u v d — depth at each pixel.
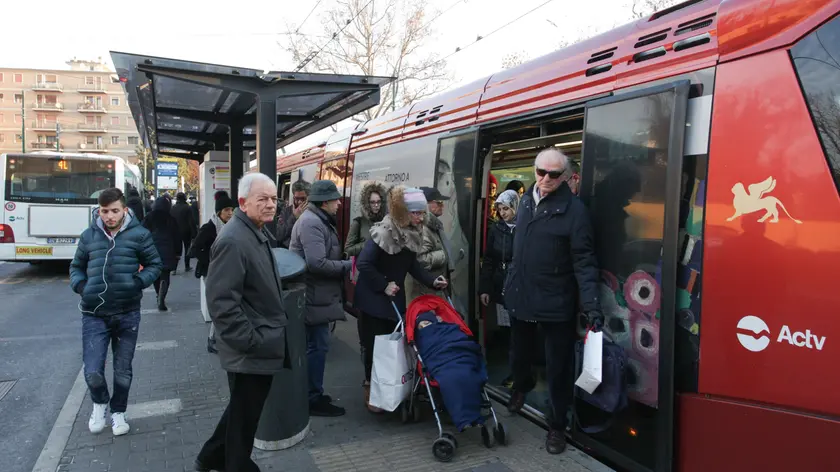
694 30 3.13
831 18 2.54
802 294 2.50
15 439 4.22
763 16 2.76
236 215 3.02
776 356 2.58
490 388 4.98
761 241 2.65
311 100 9.05
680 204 3.00
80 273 4.13
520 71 4.75
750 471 2.69
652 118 3.17
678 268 3.00
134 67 6.46
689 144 2.99
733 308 2.74
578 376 3.66
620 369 3.26
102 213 4.04
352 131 8.97
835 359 2.39
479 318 5.11
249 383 3.04
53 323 8.04
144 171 49.75
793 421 2.53
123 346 4.22
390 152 7.12
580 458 3.69
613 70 3.63
